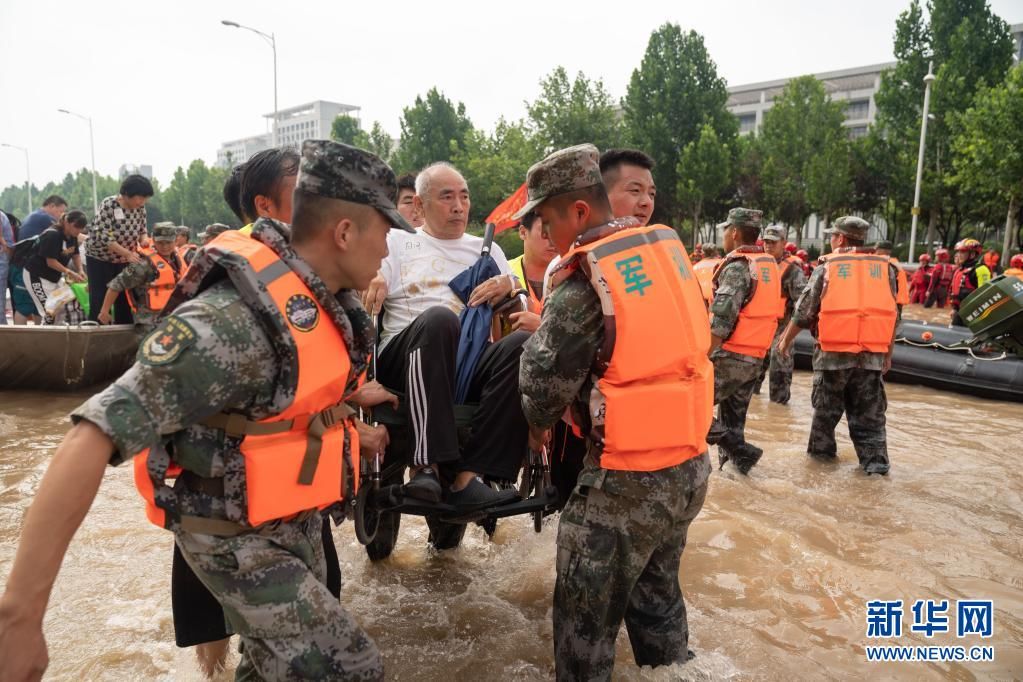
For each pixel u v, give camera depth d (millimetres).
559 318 2254
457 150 44156
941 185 33875
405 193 4512
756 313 5316
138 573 3617
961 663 2965
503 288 3115
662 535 2377
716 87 41219
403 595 3512
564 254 2494
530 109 41250
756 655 2980
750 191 41500
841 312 5520
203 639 2508
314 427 1864
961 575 3816
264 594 1792
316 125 143500
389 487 2709
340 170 1837
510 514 2842
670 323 2268
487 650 3023
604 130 40938
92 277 8078
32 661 1442
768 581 3678
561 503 3184
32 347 7367
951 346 9375
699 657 2881
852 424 5723
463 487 2822
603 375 2301
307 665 1796
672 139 40906
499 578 3717
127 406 1502
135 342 7945
